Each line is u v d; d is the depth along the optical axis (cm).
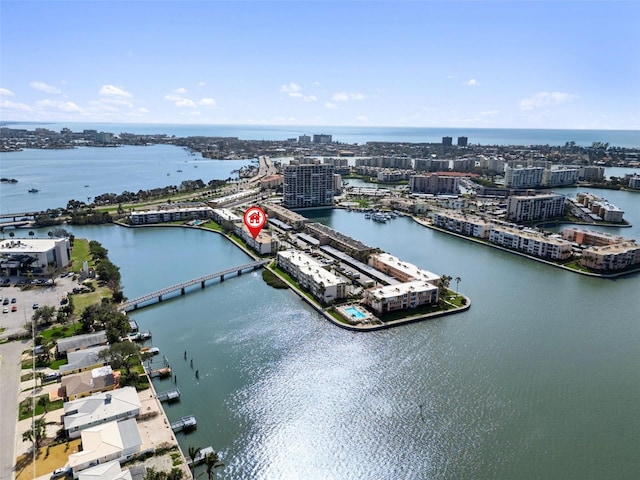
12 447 12594
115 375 16050
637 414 14738
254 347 18688
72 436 12975
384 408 15038
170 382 16238
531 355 18200
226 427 14088
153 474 11075
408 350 18525
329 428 14150
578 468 12538
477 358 17962
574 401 15375
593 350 18650
